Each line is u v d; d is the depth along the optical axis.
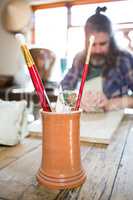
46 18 3.38
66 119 0.42
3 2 3.46
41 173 0.44
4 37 3.56
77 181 0.42
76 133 0.44
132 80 1.24
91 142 0.69
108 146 0.66
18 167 0.51
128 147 0.65
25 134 0.72
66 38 3.21
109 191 0.40
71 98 0.46
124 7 2.74
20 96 2.47
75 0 3.15
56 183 0.42
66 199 0.38
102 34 1.16
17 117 0.67
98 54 1.17
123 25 2.09
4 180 0.45
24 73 3.18
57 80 2.00
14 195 0.39
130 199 0.38
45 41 3.40
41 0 3.30
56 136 0.42
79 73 1.24
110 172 0.48
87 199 0.38
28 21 3.46
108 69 1.20
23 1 3.38
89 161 0.54
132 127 0.87
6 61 3.60
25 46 0.42
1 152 0.61
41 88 0.44
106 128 0.80
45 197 0.39
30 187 0.42
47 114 0.42
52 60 1.68
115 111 1.12
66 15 3.24
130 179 0.45
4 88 2.99
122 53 1.26
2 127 0.64
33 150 0.62
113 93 1.19
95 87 1.12
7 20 3.48
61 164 0.42
